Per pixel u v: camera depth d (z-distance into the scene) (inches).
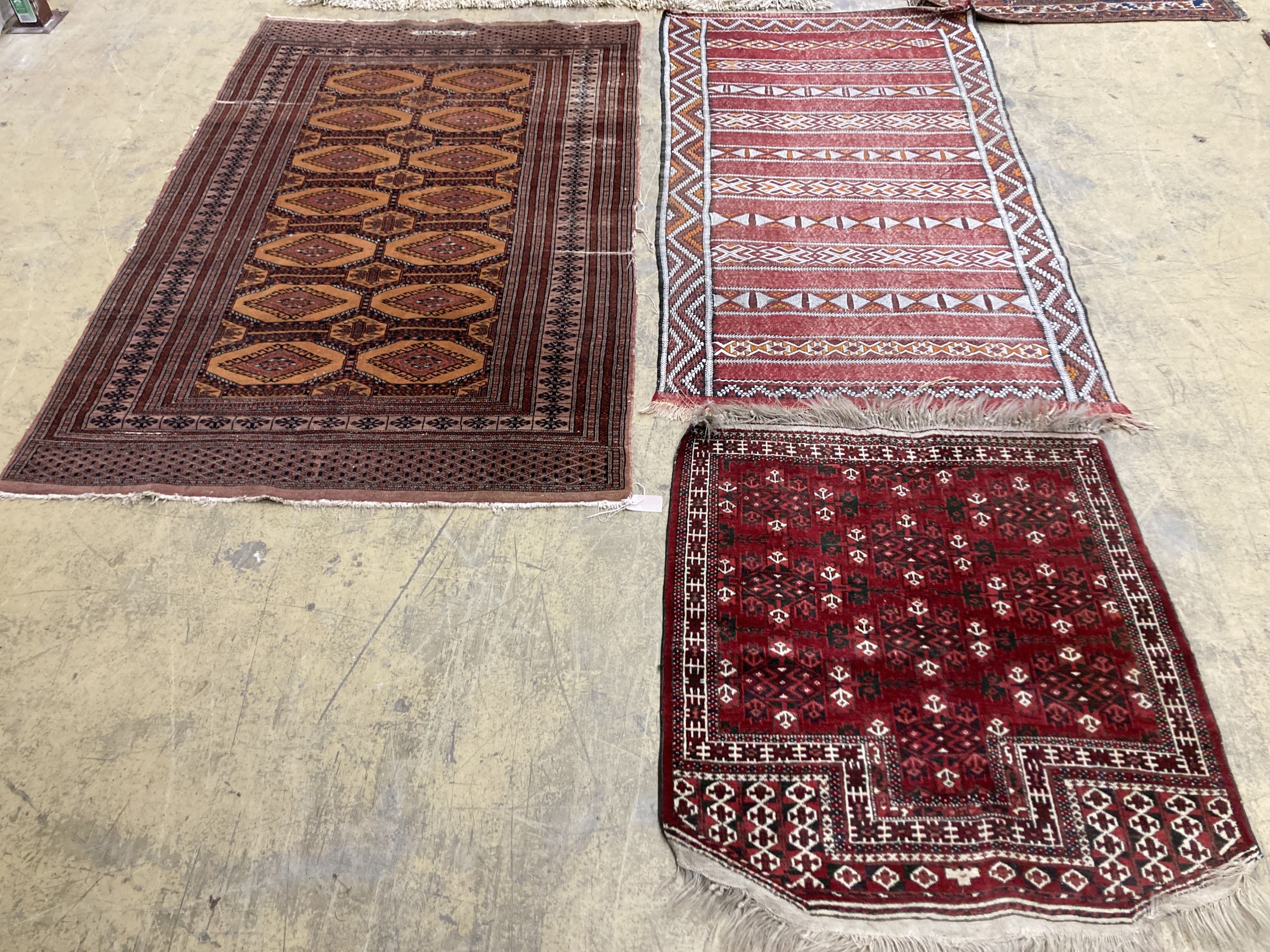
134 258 102.6
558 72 127.3
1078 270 99.2
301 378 90.5
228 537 79.0
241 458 84.0
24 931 59.7
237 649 72.3
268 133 118.6
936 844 62.6
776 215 106.3
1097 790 64.5
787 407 86.5
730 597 74.2
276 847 62.9
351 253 102.8
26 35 135.0
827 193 108.8
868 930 59.7
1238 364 89.9
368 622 73.7
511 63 129.0
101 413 87.7
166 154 115.8
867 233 103.9
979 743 66.6
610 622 73.4
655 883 61.5
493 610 74.3
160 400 88.7
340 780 65.7
